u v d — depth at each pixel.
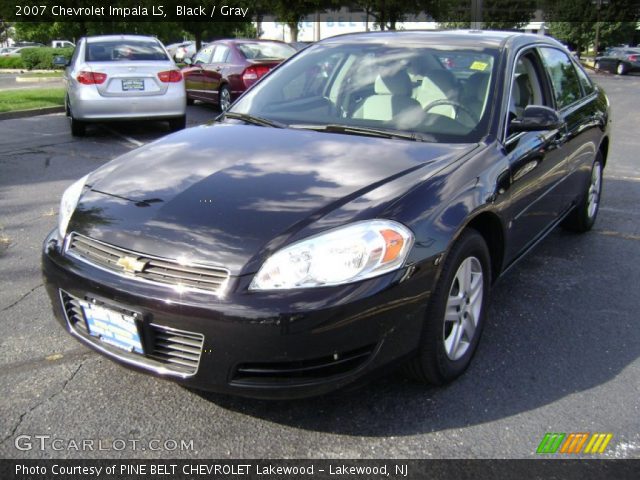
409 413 2.71
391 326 2.45
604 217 5.78
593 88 5.26
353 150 3.09
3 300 3.73
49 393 2.80
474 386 2.93
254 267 2.34
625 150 9.23
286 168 2.89
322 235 2.40
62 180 6.75
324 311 2.29
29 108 11.91
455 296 2.85
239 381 2.39
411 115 3.48
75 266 2.62
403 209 2.56
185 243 2.44
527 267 4.48
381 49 3.98
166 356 2.48
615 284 4.19
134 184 2.87
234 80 11.96
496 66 3.61
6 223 5.22
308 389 2.38
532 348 3.30
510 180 3.20
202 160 3.04
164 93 9.43
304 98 3.87
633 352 3.29
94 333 2.66
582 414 2.73
